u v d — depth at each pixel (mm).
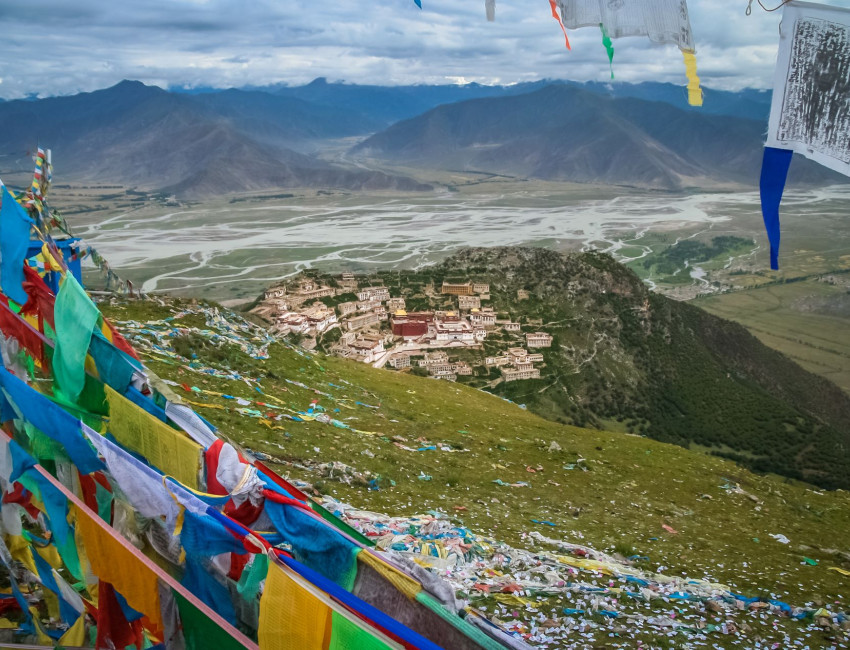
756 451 169500
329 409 54469
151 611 10719
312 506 11898
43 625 14750
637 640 23812
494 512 39125
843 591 33812
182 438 11914
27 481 12938
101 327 13820
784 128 8625
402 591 9766
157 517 11180
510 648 9320
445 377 186375
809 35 8312
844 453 166875
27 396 13312
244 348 63031
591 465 55875
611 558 33875
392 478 41719
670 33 9398
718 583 32250
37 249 20375
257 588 10180
